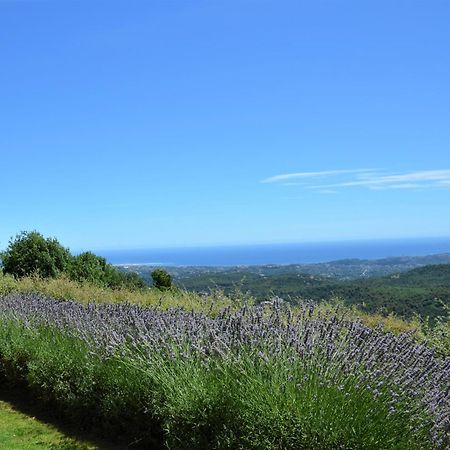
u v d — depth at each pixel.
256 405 3.91
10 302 9.38
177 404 4.45
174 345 4.96
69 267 16.48
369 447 3.45
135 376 5.08
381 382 3.71
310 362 4.08
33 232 17.02
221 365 4.50
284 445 3.75
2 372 7.83
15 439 5.79
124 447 5.27
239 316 5.18
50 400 6.61
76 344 6.32
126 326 6.03
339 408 3.61
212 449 4.21
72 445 5.49
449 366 4.33
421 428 3.51
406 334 4.74
